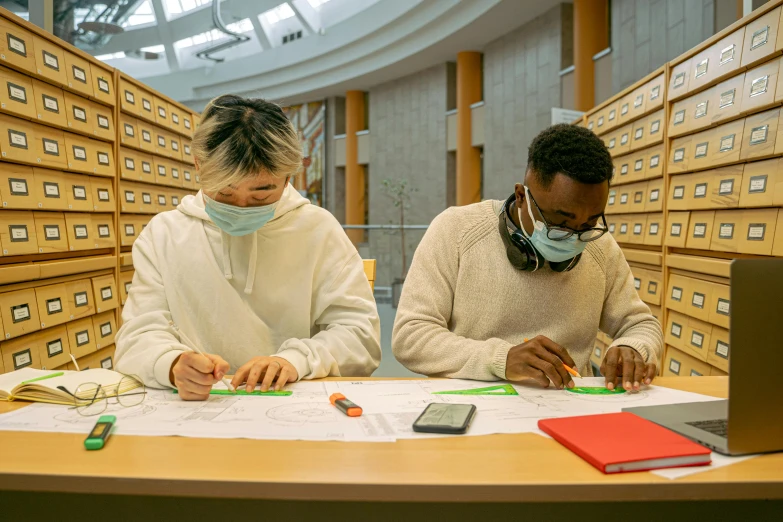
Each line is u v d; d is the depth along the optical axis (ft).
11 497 2.71
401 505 2.60
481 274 4.60
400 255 25.62
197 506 2.64
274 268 4.54
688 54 7.72
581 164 3.56
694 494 2.09
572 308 4.53
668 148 8.43
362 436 2.61
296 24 39.09
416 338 4.27
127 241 9.59
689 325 7.72
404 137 35.99
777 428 2.41
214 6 32.91
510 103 27.89
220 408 3.09
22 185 6.73
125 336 4.08
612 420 2.74
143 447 2.45
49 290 7.35
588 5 21.48
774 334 2.38
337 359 4.20
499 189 28.86
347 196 39.40
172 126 11.25
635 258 9.72
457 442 2.53
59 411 3.03
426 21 29.14
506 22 26.63
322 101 41.50
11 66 6.50
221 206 3.82
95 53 36.32
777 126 5.68
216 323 4.43
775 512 2.68
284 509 2.62
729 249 6.56
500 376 3.74
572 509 2.63
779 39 5.60
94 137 8.48
